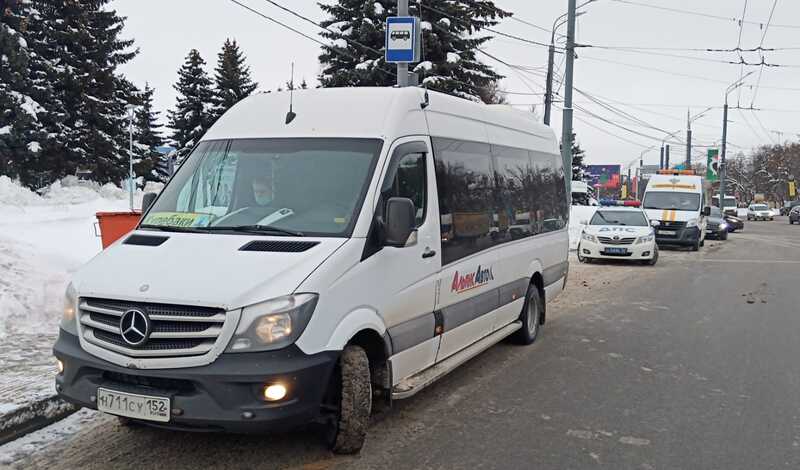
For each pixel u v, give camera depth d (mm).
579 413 5734
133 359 4008
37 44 31828
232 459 4543
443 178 5828
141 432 5012
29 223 17719
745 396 6277
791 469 4602
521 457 4746
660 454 4844
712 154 53875
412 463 4590
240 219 4863
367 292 4582
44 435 4949
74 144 32562
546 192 8867
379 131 5141
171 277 4164
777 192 103625
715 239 31516
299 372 3977
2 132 29594
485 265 6625
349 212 4699
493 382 6652
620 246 18000
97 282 4273
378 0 27656
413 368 5320
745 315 10641
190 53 51062
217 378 3865
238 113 5703
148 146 52406
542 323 8852
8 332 7301
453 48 28547
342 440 4520
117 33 35844
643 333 9172
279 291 4035
